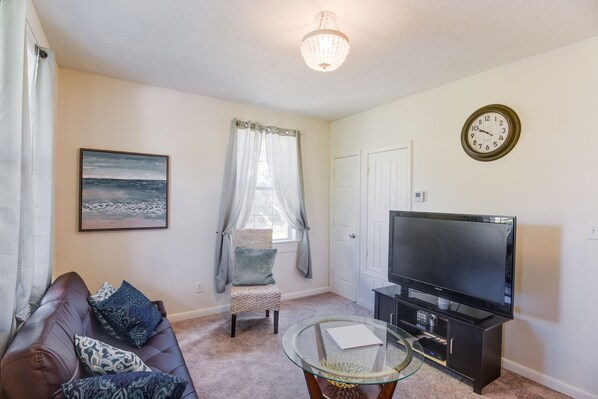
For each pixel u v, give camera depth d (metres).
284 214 4.03
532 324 2.35
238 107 3.68
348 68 2.65
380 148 3.68
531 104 2.38
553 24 1.94
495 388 2.22
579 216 2.13
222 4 1.80
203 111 3.46
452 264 2.48
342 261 4.27
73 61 2.62
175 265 3.32
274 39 2.21
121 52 2.44
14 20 1.34
